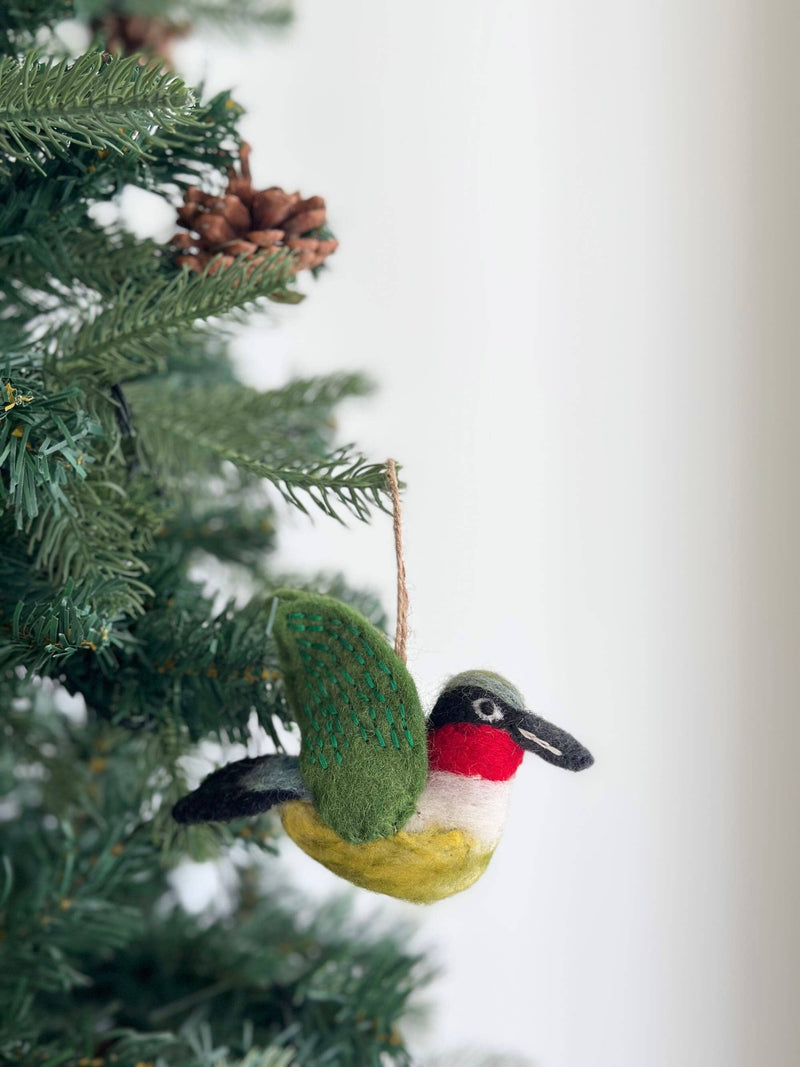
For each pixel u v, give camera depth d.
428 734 0.76
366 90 1.66
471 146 1.64
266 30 1.10
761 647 1.52
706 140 1.54
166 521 1.00
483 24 1.64
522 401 1.63
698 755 1.55
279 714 0.83
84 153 0.80
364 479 0.80
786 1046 1.49
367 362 1.66
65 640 0.75
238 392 0.96
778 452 1.51
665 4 1.56
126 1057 0.91
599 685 1.59
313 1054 0.96
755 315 1.52
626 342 1.59
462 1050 1.17
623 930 1.58
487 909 1.59
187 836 0.88
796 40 1.49
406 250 1.66
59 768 0.98
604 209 1.60
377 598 0.98
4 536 0.83
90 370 0.84
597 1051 1.58
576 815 1.59
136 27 1.05
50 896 0.91
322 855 0.76
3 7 0.85
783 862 1.50
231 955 1.02
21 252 0.84
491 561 1.63
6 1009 0.90
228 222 0.84
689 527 1.56
